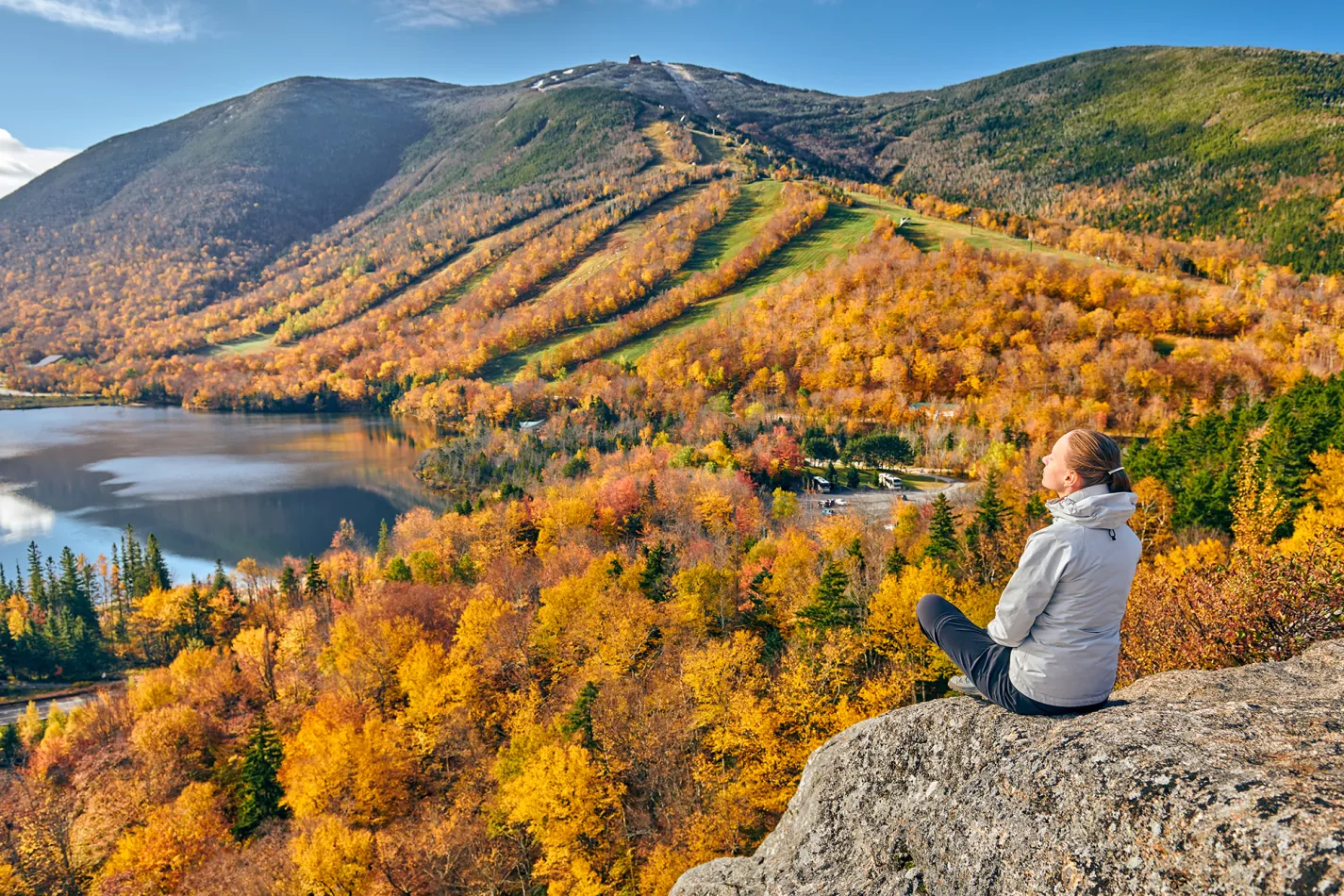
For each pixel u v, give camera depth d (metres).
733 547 83.12
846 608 46.94
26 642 93.06
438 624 69.44
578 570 77.06
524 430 175.12
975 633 5.90
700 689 40.41
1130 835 4.34
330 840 37.38
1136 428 130.75
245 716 64.06
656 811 37.00
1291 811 3.81
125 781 52.91
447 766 48.34
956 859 5.46
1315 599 17.16
